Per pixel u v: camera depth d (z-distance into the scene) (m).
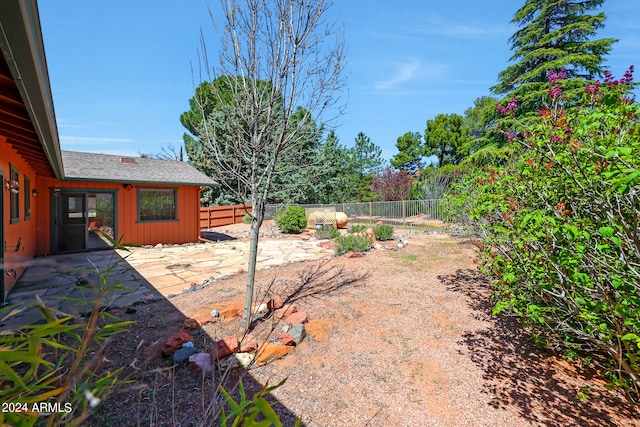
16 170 5.98
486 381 2.83
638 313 2.05
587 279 2.31
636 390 2.32
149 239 11.05
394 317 4.22
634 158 1.91
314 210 19.12
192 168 14.18
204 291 5.33
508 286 3.26
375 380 2.84
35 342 0.81
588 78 16.84
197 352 3.08
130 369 2.79
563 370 2.98
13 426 0.80
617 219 2.23
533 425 2.27
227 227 17.86
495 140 19.12
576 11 17.62
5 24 1.49
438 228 14.90
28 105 2.64
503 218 3.48
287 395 2.59
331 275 6.34
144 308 4.45
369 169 40.19
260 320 4.00
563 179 2.79
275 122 4.09
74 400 0.96
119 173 10.66
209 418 2.22
